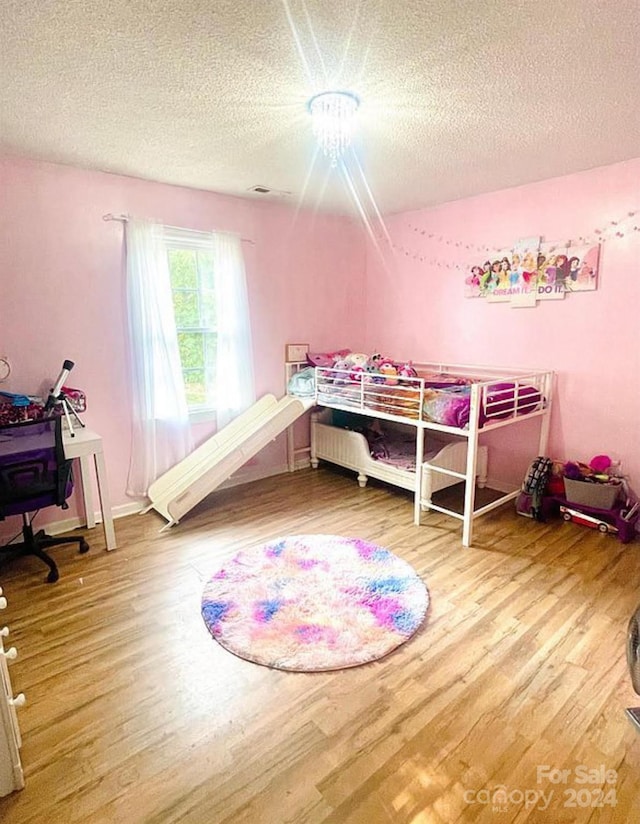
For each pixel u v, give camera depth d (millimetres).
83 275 2969
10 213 2676
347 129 2193
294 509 3410
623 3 1338
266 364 3996
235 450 3293
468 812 1325
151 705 1694
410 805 1343
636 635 1540
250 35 1505
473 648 1972
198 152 2586
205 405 3746
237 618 2166
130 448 3316
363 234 4445
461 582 2451
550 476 3219
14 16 1390
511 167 2848
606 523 2957
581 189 2965
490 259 3498
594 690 1748
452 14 1395
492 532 3012
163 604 2293
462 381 3326
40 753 1507
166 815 1321
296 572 2553
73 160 2729
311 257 4129
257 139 2398
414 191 3400
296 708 1680
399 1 1337
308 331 4215
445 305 3867
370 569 2578
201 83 1817
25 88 1853
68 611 2238
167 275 3273
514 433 3545
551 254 3156
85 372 3057
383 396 3260
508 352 3498
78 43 1542
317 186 3281
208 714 1655
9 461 2348
